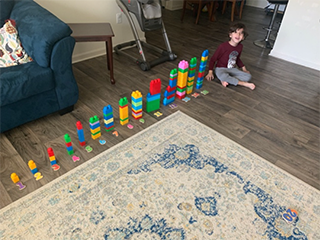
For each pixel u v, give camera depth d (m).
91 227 1.17
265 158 1.59
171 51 2.77
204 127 1.80
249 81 2.45
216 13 4.60
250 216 1.26
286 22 2.78
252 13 4.73
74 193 1.31
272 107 2.09
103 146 1.60
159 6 2.51
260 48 3.23
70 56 1.67
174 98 2.08
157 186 1.37
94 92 2.14
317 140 1.77
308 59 2.78
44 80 1.60
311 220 1.26
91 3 2.52
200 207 1.28
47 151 1.48
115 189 1.34
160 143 1.65
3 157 1.49
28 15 1.71
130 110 1.95
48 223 1.18
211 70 2.44
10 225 1.16
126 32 2.99
